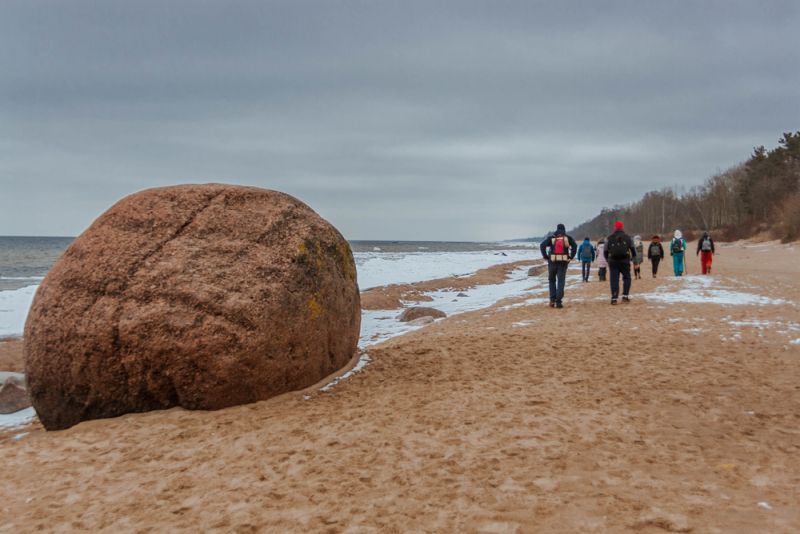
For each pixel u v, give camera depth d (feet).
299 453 14.93
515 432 15.83
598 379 21.57
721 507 10.94
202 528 11.23
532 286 72.69
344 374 23.02
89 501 13.01
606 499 11.46
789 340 28.32
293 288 20.36
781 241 173.88
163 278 19.33
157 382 18.98
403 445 15.15
